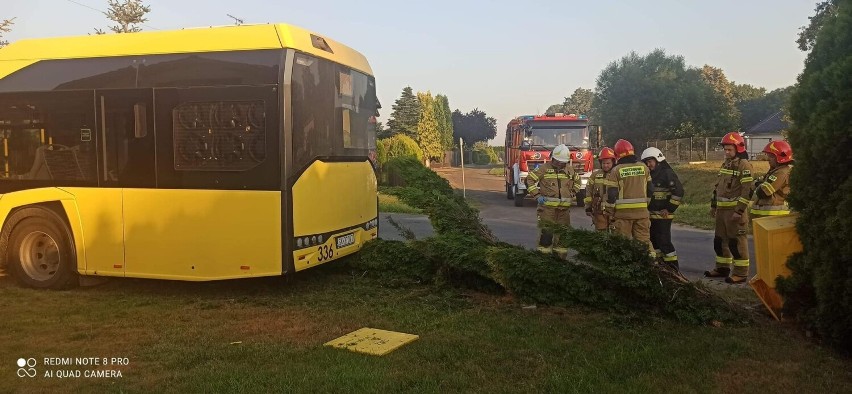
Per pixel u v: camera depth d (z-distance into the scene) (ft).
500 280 22.67
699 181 84.23
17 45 25.77
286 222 22.56
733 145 27.76
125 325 20.27
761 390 14.28
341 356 16.75
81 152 24.48
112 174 24.11
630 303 20.99
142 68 23.79
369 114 29.25
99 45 24.62
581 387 14.34
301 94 23.35
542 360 16.34
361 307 22.38
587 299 21.44
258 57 22.75
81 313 21.81
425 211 26.94
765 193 25.86
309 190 23.66
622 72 150.10
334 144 25.59
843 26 16.87
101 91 24.18
